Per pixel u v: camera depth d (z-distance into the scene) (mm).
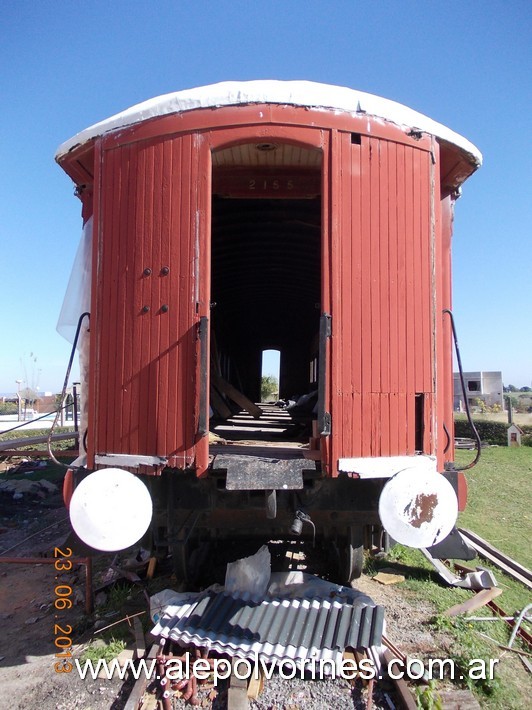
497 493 9656
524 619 4258
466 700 3037
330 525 3967
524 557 6039
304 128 3631
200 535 4410
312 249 6840
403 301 3760
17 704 3205
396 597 4543
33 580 5562
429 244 3914
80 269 4688
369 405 3584
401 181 3824
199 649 3338
